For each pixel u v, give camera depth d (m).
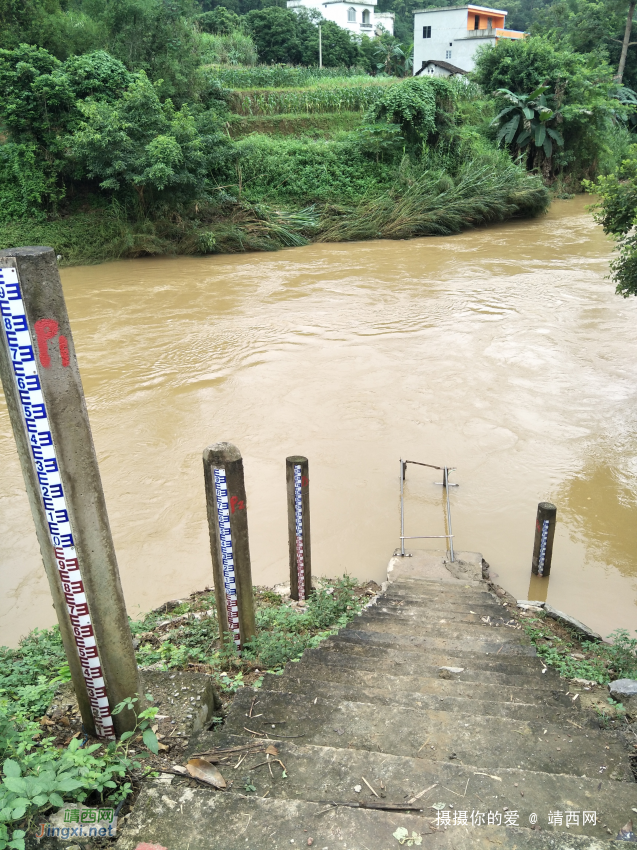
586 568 8.18
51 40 26.05
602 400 12.53
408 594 7.14
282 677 4.09
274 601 7.14
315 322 17.34
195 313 18.30
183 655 4.77
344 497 9.67
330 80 40.47
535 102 36.44
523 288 20.09
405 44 58.91
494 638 5.47
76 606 2.96
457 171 31.23
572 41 50.62
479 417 11.95
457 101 36.97
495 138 37.22
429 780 2.83
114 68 25.23
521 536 8.85
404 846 2.39
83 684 3.12
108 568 2.98
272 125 33.50
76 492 2.81
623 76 52.69
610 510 9.28
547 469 10.30
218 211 26.75
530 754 3.22
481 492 9.77
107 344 15.96
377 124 30.50
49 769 2.60
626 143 43.62
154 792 2.64
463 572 7.92
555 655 5.59
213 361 14.77
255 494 9.63
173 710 3.41
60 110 24.45
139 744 3.15
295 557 7.01
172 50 29.11
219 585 4.91
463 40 53.28
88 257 24.31
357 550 8.62
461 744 3.28
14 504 9.64
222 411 12.30
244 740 3.13
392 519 9.21
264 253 26.00
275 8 49.28
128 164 23.78
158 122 24.47
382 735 3.35
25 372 2.62
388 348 15.38
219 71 36.84
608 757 3.21
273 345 15.73
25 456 2.76
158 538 8.72
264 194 28.53
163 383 13.62
